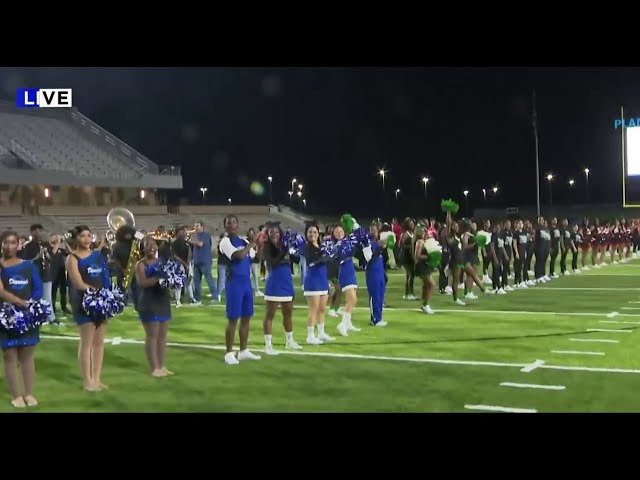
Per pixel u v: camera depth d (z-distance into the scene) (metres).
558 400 6.09
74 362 8.41
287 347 8.95
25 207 39.84
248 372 7.54
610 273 20.25
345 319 10.06
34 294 6.42
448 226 14.16
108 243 13.45
